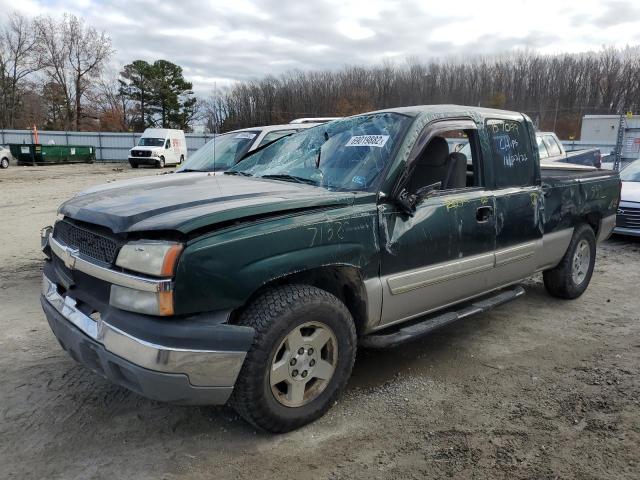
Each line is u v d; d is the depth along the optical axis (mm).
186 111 63344
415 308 3629
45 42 56562
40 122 59531
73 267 2963
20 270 6629
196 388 2625
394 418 3268
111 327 2656
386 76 57375
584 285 5688
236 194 3182
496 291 4613
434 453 2908
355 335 3254
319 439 3029
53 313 3115
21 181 21234
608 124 36188
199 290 2596
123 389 3568
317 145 4094
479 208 3982
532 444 2996
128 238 2707
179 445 2959
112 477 2680
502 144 4348
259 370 2789
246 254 2732
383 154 3537
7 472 2701
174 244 2570
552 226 4875
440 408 3396
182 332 2549
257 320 2807
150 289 2531
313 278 3246
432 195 3736
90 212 2984
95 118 62000
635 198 8703
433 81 58031
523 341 4547
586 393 3604
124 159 40031
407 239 3457
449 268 3758
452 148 4230
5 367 3889
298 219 2969
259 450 2922
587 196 5340
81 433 3057
